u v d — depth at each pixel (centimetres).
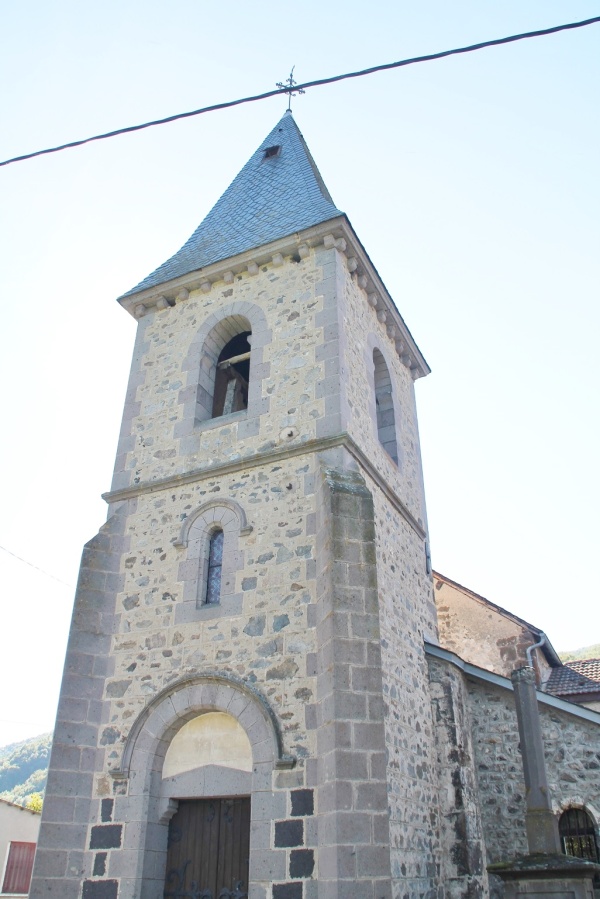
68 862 895
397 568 1166
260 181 1669
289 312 1233
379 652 839
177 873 908
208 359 1297
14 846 2486
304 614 932
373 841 733
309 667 892
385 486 1185
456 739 1077
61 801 921
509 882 789
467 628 1675
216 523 1075
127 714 980
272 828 822
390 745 923
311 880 777
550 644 1667
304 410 1116
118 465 1223
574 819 1064
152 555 1098
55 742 949
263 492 1060
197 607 1016
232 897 870
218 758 916
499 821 1088
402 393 1495
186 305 1368
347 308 1248
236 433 1152
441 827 1009
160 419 1243
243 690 919
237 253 1319
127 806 914
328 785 776
